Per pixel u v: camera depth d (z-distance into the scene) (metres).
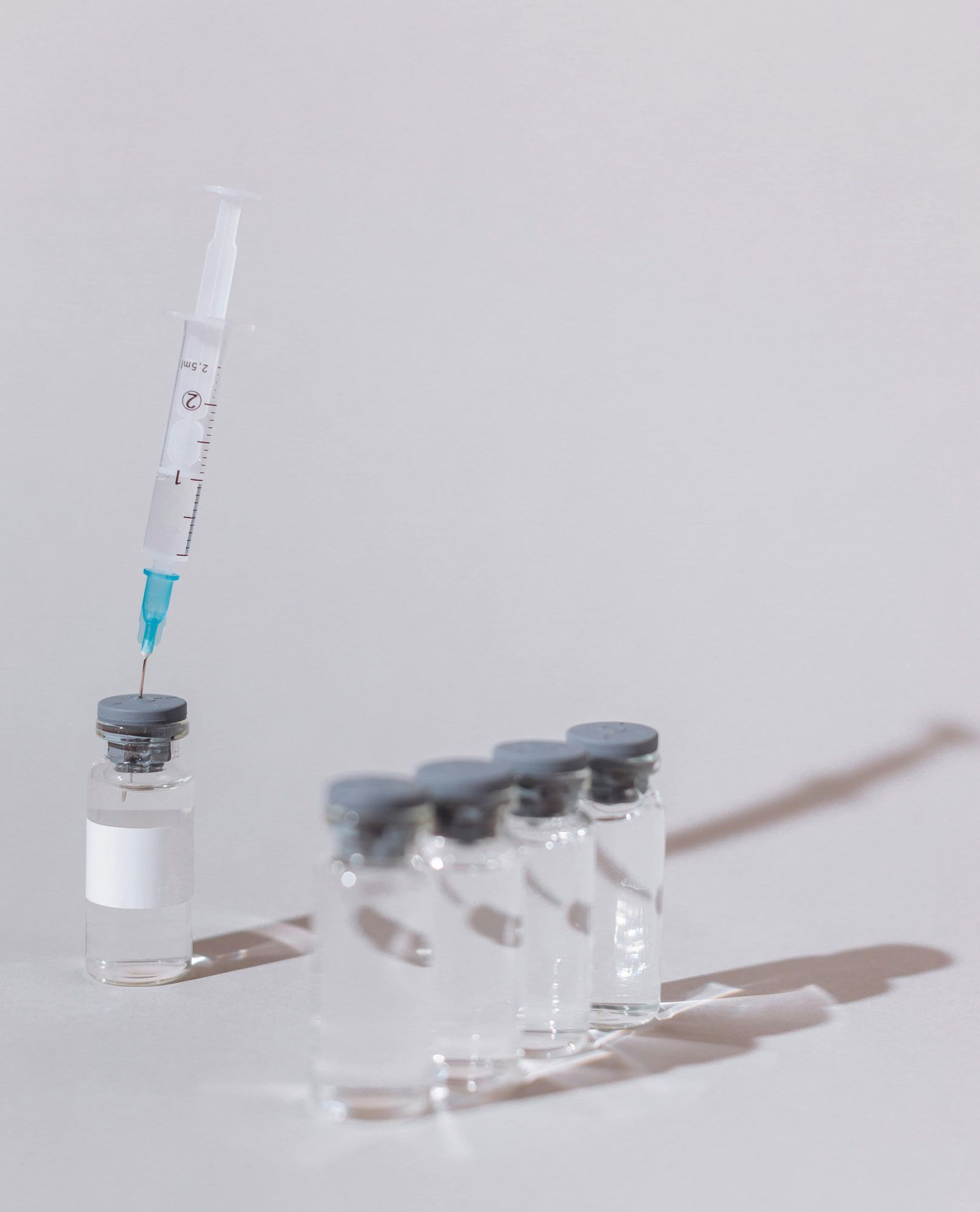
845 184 1.34
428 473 1.37
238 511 1.36
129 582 1.36
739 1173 0.78
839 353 1.36
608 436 1.37
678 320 1.36
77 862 1.27
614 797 0.94
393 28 1.31
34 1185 0.76
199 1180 0.77
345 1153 0.80
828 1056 0.93
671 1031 0.97
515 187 1.33
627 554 1.38
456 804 0.81
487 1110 0.85
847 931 1.17
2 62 1.29
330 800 0.79
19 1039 0.94
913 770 1.39
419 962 0.84
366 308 1.35
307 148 1.32
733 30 1.32
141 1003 1.00
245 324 1.09
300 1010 0.99
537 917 0.92
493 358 1.36
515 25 1.31
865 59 1.33
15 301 1.33
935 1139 0.82
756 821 1.37
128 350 1.34
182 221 1.32
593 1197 0.76
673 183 1.34
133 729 1.01
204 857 1.30
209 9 1.30
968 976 1.07
